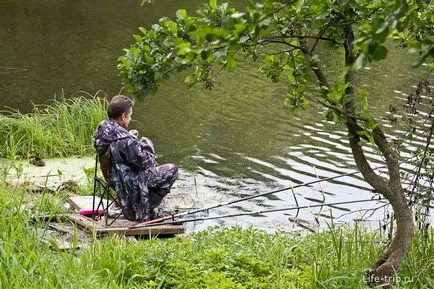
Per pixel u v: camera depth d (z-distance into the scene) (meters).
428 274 7.84
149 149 11.11
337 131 17.03
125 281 7.85
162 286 7.77
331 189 13.60
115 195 12.16
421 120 16.75
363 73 21.58
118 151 10.76
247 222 11.88
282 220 12.02
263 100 19.34
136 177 10.82
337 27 7.26
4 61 22.70
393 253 7.45
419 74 21.52
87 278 7.33
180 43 5.15
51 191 12.09
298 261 8.58
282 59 7.54
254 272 8.16
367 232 9.97
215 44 4.99
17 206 8.86
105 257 8.00
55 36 26.22
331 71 18.88
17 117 16.33
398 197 7.43
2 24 27.91
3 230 8.03
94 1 32.09
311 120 17.80
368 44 4.75
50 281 7.16
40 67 22.12
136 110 18.25
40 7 30.92
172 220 10.74
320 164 14.96
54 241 8.34
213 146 15.89
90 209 11.13
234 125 17.36
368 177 7.45
